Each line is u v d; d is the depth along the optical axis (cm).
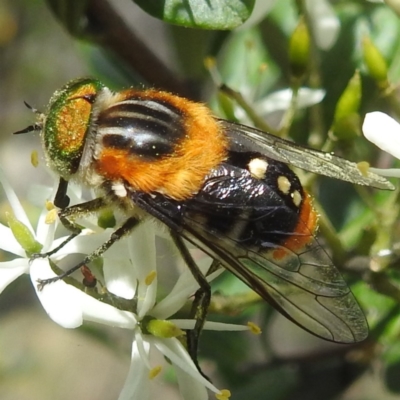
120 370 14
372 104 6
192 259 5
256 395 7
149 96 5
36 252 5
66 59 12
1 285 5
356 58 6
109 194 5
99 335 7
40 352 14
